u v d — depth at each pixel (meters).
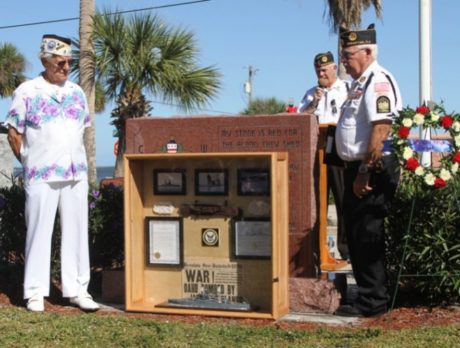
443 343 5.59
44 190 7.04
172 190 6.97
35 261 7.06
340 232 7.51
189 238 6.93
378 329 6.03
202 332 6.06
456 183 6.65
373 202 6.48
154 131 7.53
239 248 6.76
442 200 6.70
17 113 7.06
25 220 7.60
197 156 6.62
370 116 6.34
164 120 7.49
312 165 7.06
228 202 6.79
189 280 6.93
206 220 6.88
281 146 7.12
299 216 7.08
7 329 6.25
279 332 6.02
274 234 6.43
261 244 6.69
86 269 7.23
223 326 6.27
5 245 8.23
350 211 6.59
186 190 6.93
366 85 6.41
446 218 6.64
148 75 15.23
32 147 7.05
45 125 7.01
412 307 6.86
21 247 8.21
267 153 6.41
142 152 7.56
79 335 6.04
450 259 6.63
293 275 7.09
